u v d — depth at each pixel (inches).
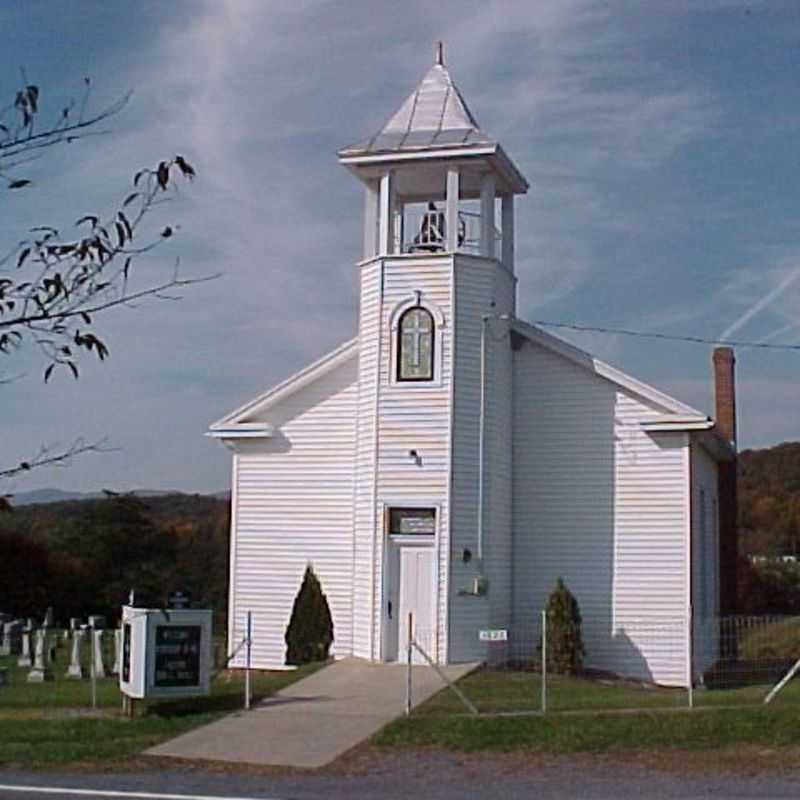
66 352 227.1
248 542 1176.2
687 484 1094.4
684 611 1085.8
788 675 851.4
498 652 1069.8
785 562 2153.1
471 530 1049.5
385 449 1059.3
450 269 1067.9
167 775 634.2
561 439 1127.0
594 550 1112.2
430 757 684.1
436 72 1157.1
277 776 634.8
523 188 1169.4
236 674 1044.5
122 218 229.3
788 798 565.0
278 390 1177.4
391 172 1100.5
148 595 856.9
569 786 602.5
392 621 1047.0
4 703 861.8
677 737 714.2
